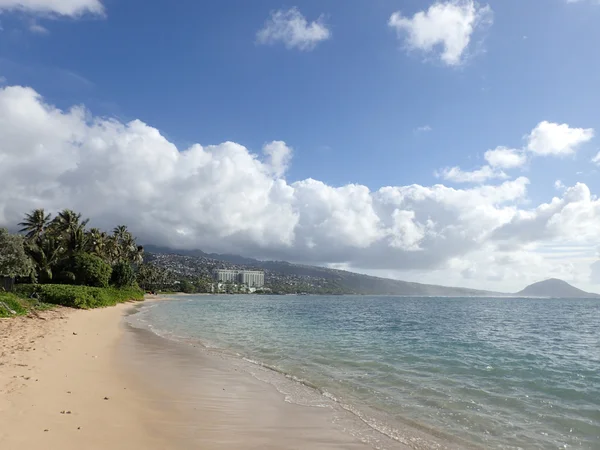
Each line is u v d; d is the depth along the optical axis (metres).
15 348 14.09
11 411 7.49
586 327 40.03
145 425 7.59
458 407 9.91
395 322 42.28
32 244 59.72
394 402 10.24
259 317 44.62
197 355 16.56
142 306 61.41
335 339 24.12
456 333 30.69
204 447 6.78
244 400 10.05
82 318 29.97
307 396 10.67
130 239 98.50
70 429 6.92
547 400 10.77
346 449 7.11
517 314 66.00
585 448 7.44
